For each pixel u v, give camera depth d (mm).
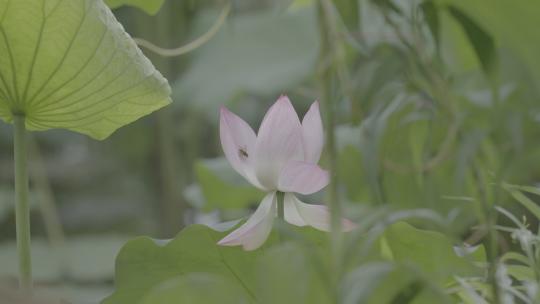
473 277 2090
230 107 5531
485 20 2455
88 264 5516
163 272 2152
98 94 2131
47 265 5457
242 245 2096
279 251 1796
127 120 2180
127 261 2152
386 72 2188
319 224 2119
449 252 2100
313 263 1805
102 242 5824
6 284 1815
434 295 1858
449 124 2182
